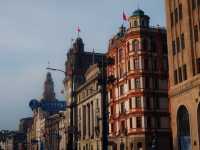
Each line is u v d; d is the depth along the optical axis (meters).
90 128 117.12
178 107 62.16
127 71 91.88
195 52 58.31
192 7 59.78
